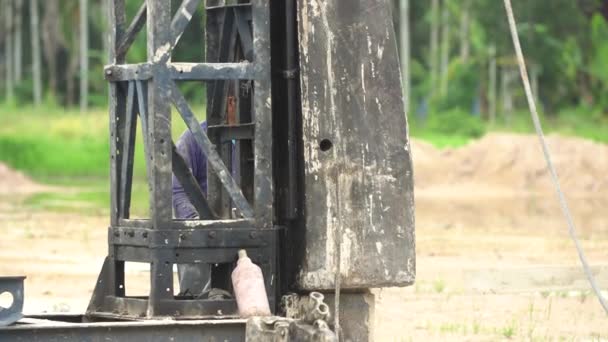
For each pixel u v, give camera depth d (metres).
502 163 156.75
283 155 24.91
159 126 23.55
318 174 24.16
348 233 24.20
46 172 160.88
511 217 97.25
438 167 156.62
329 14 24.28
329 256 24.14
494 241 70.50
